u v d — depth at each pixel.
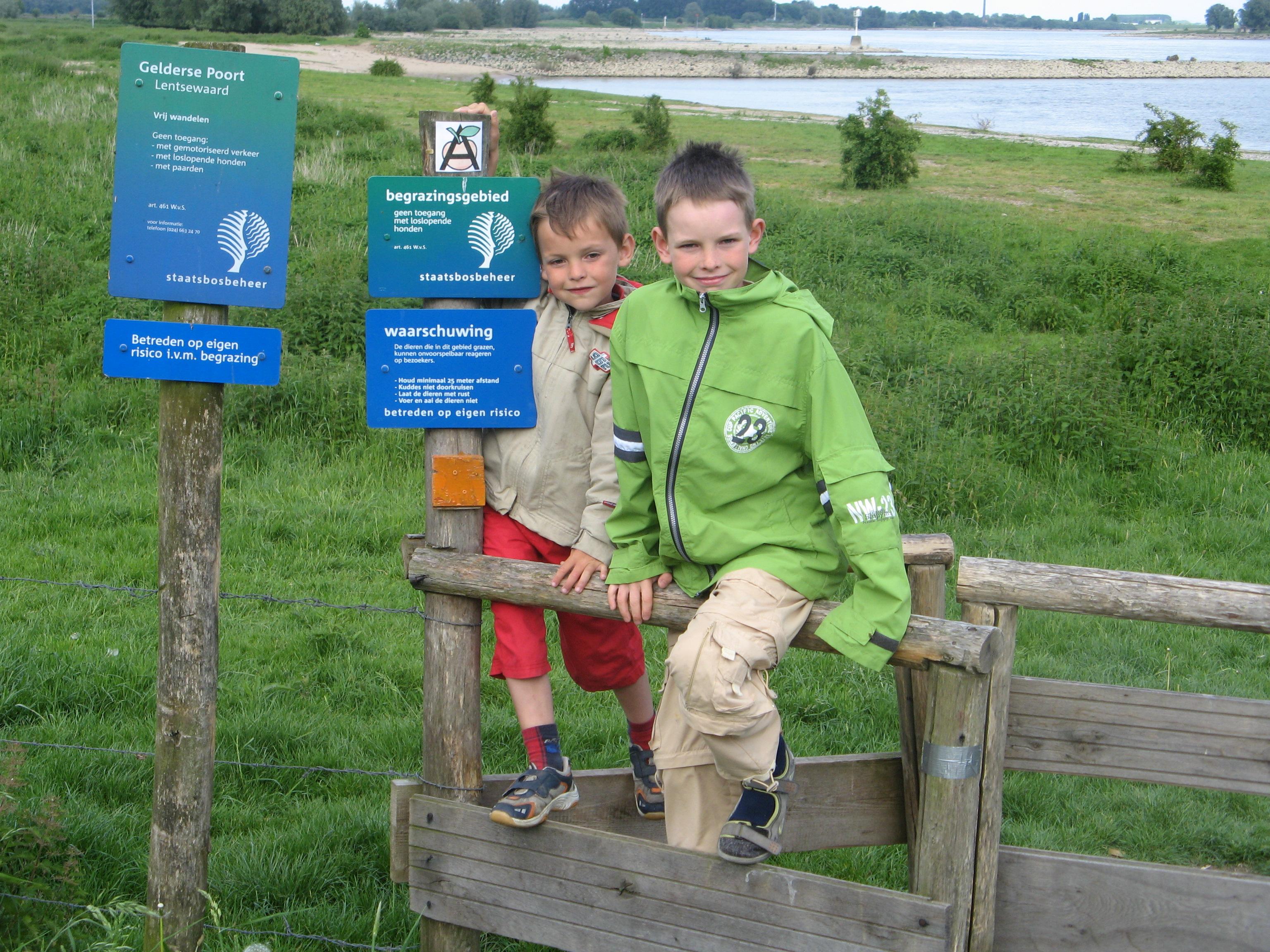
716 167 2.48
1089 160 29.41
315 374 9.35
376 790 4.39
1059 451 8.95
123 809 4.03
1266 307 11.38
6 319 10.51
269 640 5.68
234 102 2.78
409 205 2.85
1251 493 8.37
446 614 2.92
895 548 2.40
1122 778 2.78
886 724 5.11
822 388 2.45
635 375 2.62
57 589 6.09
